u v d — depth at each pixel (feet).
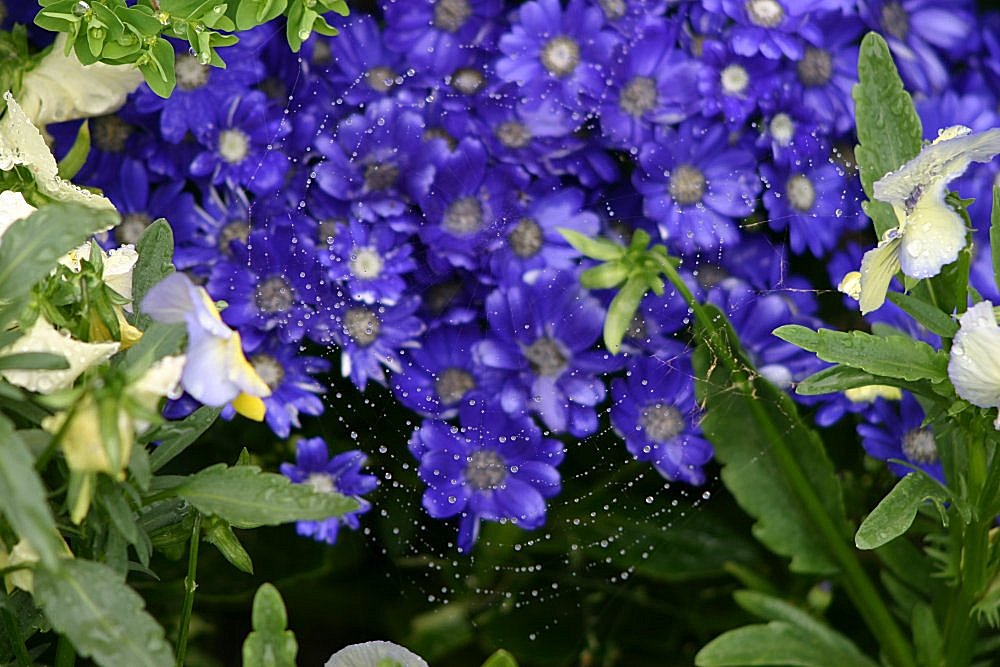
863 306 3.24
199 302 3.00
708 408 3.49
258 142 3.41
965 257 3.26
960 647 3.51
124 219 3.47
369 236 3.28
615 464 3.45
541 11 3.29
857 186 3.43
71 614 3.00
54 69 3.42
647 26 3.30
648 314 3.32
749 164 3.32
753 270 3.36
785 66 3.35
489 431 3.31
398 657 3.26
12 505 2.92
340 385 3.42
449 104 3.28
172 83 3.34
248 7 3.32
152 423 2.98
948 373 3.19
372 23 3.34
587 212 3.28
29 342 3.03
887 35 3.48
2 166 3.21
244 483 3.09
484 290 3.28
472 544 3.44
